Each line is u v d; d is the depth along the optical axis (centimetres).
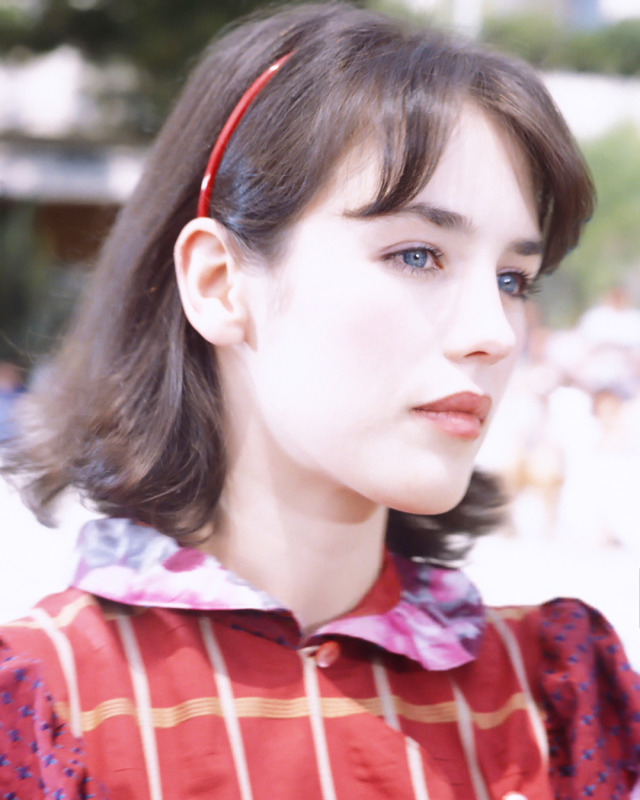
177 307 65
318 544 63
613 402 281
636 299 434
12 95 483
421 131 56
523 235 60
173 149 68
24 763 53
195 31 439
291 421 59
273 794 57
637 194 434
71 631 58
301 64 60
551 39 420
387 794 59
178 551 61
